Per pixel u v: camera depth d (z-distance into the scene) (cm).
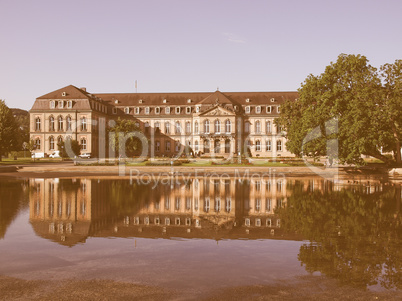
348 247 1087
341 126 3678
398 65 3825
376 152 4006
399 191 2522
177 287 771
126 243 1147
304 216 1595
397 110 3606
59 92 8331
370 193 2406
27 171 4456
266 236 1238
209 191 2531
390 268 891
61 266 911
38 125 8156
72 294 734
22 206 1859
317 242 1149
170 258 982
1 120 6200
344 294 736
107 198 2167
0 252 1038
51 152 8119
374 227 1358
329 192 2472
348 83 3809
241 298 714
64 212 1695
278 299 711
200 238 1215
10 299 710
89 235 1253
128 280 812
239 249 1073
